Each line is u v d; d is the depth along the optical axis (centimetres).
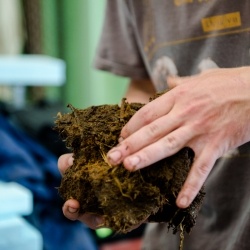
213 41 89
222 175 89
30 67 201
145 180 63
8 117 188
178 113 61
